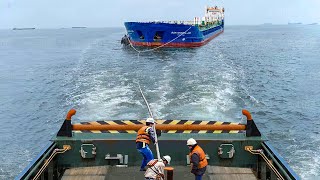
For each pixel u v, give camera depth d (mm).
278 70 49250
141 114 21062
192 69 43906
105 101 25156
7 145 20812
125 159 8500
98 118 20953
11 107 29531
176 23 81000
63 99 29719
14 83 41188
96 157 8523
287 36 158750
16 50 96938
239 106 25453
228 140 8414
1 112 28094
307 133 21969
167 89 29047
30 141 21422
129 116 20781
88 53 74750
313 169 15797
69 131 8430
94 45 100625
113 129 8305
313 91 35250
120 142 8508
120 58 60562
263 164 8305
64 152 8391
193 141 7176
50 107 28094
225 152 8422
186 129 8234
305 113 26859
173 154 8492
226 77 38281
